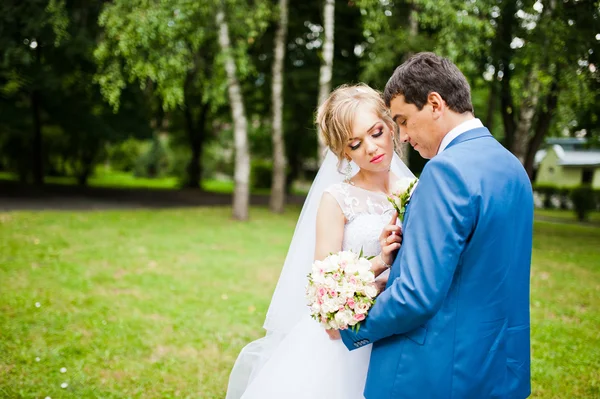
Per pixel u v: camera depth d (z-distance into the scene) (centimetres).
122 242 794
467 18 849
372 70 945
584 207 1806
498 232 132
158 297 519
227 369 357
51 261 637
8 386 310
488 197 130
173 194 1973
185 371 350
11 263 611
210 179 3262
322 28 1352
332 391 188
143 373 343
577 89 889
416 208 135
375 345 151
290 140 1764
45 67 1246
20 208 1187
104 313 451
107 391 314
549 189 2506
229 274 630
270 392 192
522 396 140
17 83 1216
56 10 993
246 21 983
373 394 146
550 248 940
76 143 2011
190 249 775
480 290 133
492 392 134
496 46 994
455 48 857
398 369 140
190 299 515
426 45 922
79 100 1520
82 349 370
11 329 399
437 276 126
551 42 845
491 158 137
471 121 145
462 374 132
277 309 214
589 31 850
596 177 3097
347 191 189
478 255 132
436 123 144
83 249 724
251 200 1875
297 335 200
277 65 1231
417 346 137
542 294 579
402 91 146
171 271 632
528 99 969
